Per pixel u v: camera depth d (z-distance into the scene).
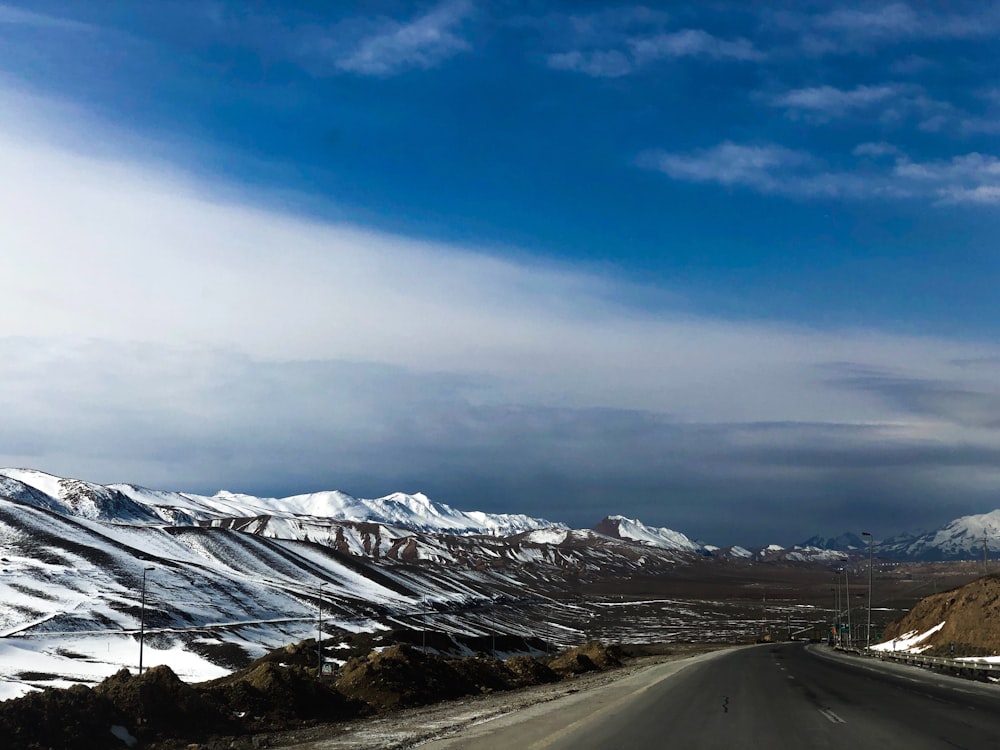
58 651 121.50
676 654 114.25
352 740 21.36
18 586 161.62
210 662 124.50
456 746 18.69
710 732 19.83
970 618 83.62
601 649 84.06
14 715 19.80
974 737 18.41
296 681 29.78
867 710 24.72
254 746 21.05
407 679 38.44
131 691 23.42
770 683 37.94
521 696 37.84
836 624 153.12
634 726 21.42
